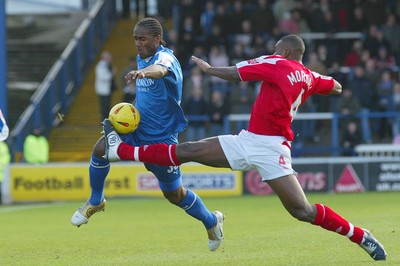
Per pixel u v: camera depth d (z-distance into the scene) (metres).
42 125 53.62
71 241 26.05
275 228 27.94
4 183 45.19
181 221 32.09
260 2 56.28
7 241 26.39
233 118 49.00
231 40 55.75
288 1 57.97
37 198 45.34
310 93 18.83
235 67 18.08
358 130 49.44
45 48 65.69
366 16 57.50
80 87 59.88
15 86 61.72
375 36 54.56
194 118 49.88
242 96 51.56
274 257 20.55
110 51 64.50
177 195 20.67
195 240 25.39
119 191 45.53
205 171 45.47
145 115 20.17
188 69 54.59
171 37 56.16
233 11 56.16
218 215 21.31
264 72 17.98
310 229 27.05
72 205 42.22
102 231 29.00
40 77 63.16
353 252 20.98
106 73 52.97
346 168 46.16
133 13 69.25
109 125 19.47
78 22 69.75
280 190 18.17
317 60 50.72
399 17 60.09
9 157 47.44
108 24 66.50
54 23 69.25
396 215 31.00
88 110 57.78
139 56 20.34
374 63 53.62
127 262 20.58
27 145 47.34
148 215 35.12
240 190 45.72
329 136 52.75
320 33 55.88
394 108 51.81
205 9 60.16
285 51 18.67
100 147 19.92
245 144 18.27
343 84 52.44
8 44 65.94
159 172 20.16
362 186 46.28
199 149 18.55
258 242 24.00
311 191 46.00
